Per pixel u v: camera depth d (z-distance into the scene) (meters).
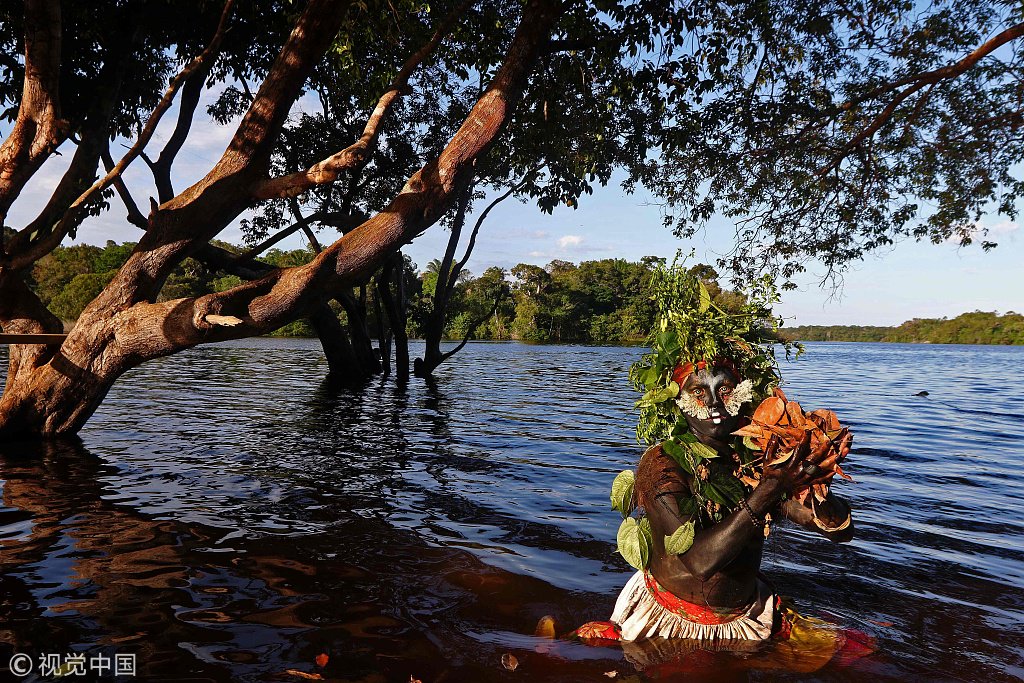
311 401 13.97
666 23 10.80
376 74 13.27
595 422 11.08
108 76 10.99
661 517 2.49
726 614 2.66
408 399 14.80
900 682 2.43
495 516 5.06
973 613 3.24
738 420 2.55
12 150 7.97
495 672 2.54
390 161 19.75
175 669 2.60
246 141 7.72
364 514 5.07
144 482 6.08
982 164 11.67
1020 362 49.56
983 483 6.43
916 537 4.59
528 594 3.44
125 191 13.73
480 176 17.03
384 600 3.35
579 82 12.14
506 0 11.66
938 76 11.14
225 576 3.68
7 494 5.57
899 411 13.32
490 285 111.69
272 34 13.20
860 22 11.60
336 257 7.45
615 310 109.19
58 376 8.09
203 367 25.12
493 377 22.95
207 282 88.88
